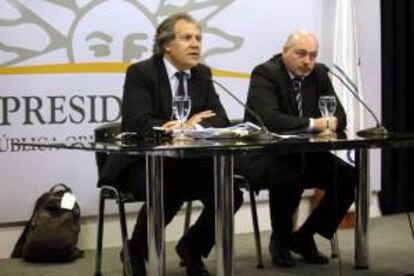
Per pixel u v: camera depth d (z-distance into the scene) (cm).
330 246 464
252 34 512
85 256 448
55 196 436
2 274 400
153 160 282
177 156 249
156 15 481
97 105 466
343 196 400
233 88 506
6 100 442
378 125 357
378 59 564
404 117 575
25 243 436
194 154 250
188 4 491
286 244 402
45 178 454
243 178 387
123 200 341
